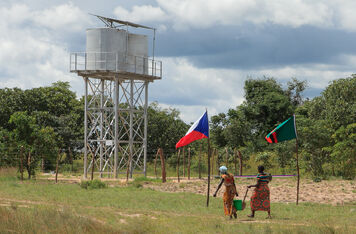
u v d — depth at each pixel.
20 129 41.88
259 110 65.31
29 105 58.56
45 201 24.42
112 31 45.84
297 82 81.06
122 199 26.47
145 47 48.44
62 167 53.31
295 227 17.28
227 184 20.39
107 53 45.53
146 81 47.88
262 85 68.50
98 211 20.92
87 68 45.69
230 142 61.56
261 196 20.59
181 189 33.91
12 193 28.02
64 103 62.56
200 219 19.62
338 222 19.09
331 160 42.53
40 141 41.91
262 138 63.56
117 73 45.22
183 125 63.72
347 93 53.53
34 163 41.31
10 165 42.12
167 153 59.91
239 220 19.94
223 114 65.50
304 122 43.97
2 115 55.72
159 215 20.92
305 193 31.06
